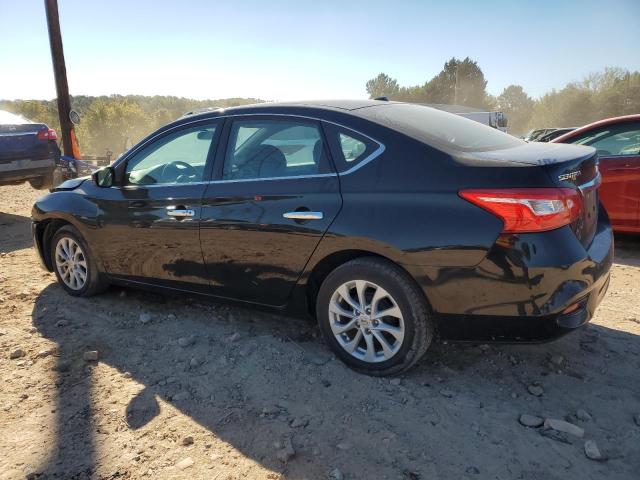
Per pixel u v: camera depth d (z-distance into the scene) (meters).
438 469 2.39
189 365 3.39
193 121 3.89
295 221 3.21
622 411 2.79
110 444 2.61
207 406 2.93
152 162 4.05
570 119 68.00
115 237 4.18
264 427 2.72
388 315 3.05
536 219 2.62
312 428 2.71
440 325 2.92
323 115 3.31
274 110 3.53
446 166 2.85
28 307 4.43
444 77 88.50
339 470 2.39
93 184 4.43
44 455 2.54
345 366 3.31
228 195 3.52
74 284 4.64
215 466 2.45
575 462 2.42
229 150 3.64
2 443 2.63
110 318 4.18
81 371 3.34
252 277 3.50
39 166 8.90
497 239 2.67
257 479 2.36
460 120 3.68
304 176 3.26
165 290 4.07
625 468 2.38
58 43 13.09
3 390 3.12
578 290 2.70
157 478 2.38
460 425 2.70
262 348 3.59
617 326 3.83
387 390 3.03
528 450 2.50
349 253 3.12
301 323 4.00
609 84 67.81
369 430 2.68
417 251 2.83
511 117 90.06
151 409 2.91
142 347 3.67
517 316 2.72
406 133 3.04
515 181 2.66
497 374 3.19
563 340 3.59
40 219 4.68
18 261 5.89
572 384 3.06
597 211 3.28
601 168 5.95
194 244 3.72
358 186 3.04
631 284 4.82
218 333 3.86
